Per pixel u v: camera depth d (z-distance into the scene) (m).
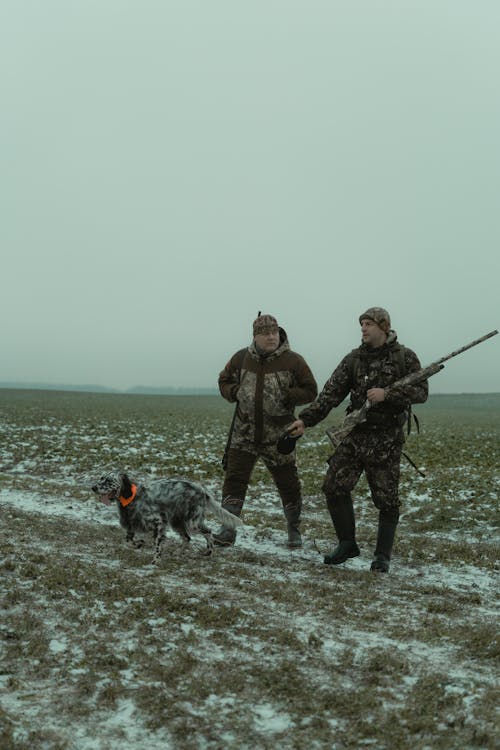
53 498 10.23
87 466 14.54
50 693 3.70
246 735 3.31
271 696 3.71
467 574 6.77
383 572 6.55
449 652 4.45
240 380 7.41
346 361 6.59
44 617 4.78
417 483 12.92
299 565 6.72
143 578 5.82
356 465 6.55
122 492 6.43
